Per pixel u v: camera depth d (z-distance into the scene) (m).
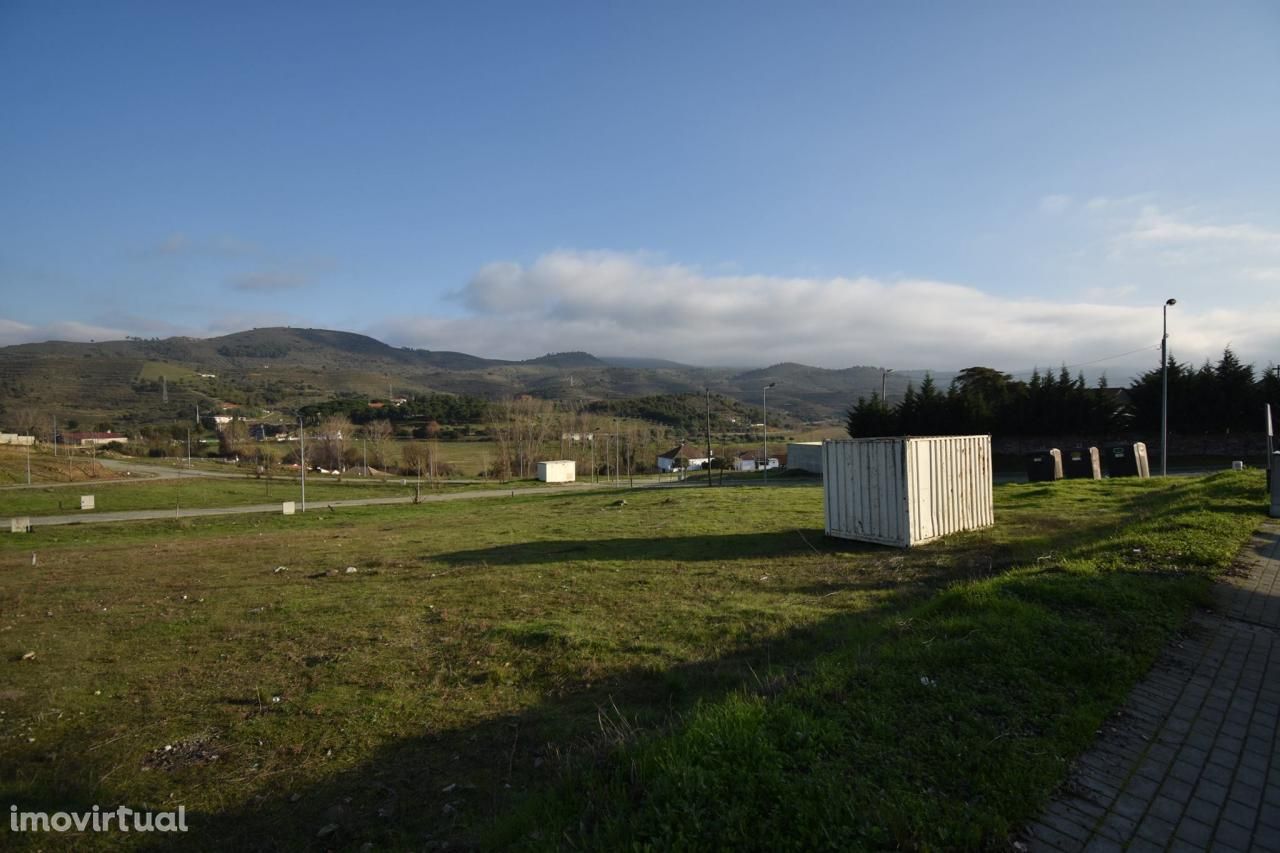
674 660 6.89
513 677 6.73
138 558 19.20
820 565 11.62
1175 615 5.80
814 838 2.84
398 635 8.55
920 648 5.06
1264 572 7.34
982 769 3.40
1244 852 2.93
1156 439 41.00
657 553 14.18
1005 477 32.91
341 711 6.04
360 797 4.52
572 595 10.39
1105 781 3.46
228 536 26.52
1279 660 5.05
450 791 4.49
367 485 57.88
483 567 13.68
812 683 4.56
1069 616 5.69
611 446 80.06
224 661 7.86
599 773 3.87
